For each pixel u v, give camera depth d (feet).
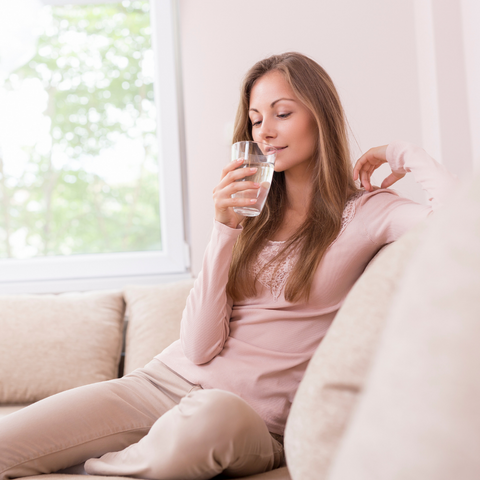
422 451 0.90
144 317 5.68
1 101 7.61
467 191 1.11
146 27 7.61
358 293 2.09
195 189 6.85
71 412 3.17
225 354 3.44
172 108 7.25
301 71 3.83
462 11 6.27
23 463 3.00
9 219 7.68
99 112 7.63
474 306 0.95
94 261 7.22
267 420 3.19
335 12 6.91
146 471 2.67
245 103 4.17
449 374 0.92
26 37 7.54
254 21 6.96
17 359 5.37
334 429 1.92
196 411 2.55
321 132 3.75
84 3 7.61
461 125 6.23
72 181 7.66
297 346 3.42
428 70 6.51
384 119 6.80
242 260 3.75
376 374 1.07
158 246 7.55
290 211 4.00
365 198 3.68
